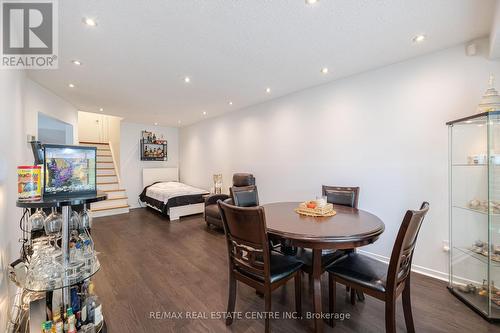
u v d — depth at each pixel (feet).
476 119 6.24
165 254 9.93
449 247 7.27
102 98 12.80
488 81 6.74
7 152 5.56
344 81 10.00
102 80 9.98
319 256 5.08
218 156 18.02
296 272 5.56
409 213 4.13
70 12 5.44
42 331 4.23
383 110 8.84
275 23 6.00
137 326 5.49
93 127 24.36
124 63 8.34
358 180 9.61
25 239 5.21
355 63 8.54
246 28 6.23
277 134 13.15
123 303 6.41
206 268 8.59
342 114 10.10
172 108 15.40
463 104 7.14
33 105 9.67
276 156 13.26
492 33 5.72
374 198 9.12
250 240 4.93
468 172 6.97
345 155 10.03
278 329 5.37
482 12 5.59
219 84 10.75
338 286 7.37
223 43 7.02
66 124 13.67
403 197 8.38
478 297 6.28
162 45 7.10
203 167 19.94
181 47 7.24
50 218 4.57
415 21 5.97
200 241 11.59
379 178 8.98
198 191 17.89
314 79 10.18
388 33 6.53
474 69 6.95
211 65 8.63
